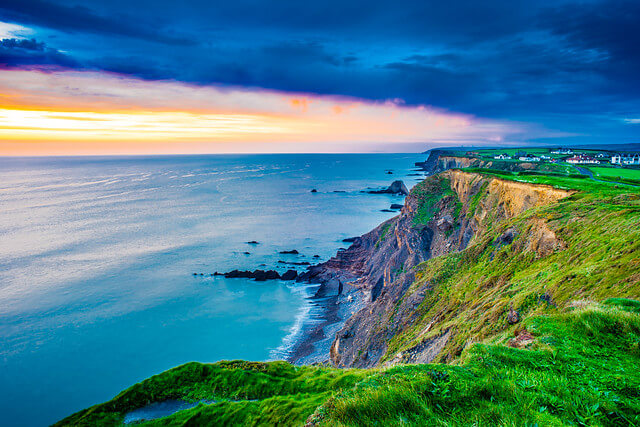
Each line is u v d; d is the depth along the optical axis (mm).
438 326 30953
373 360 37781
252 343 53125
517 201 50031
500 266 33031
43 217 138250
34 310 63062
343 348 44875
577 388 7336
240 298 68812
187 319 60594
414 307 40125
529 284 23516
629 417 6363
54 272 81000
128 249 98250
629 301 11562
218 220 134500
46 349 51688
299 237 110625
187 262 88375
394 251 74750
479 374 8219
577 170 86938
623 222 22016
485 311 24266
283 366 14531
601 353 8742
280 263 87750
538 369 8289
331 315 61594
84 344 53031
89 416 11875
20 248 98250
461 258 43500
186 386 13219
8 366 47781
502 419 6531
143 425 11148
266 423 10266
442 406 7293
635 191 38281
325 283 73750
